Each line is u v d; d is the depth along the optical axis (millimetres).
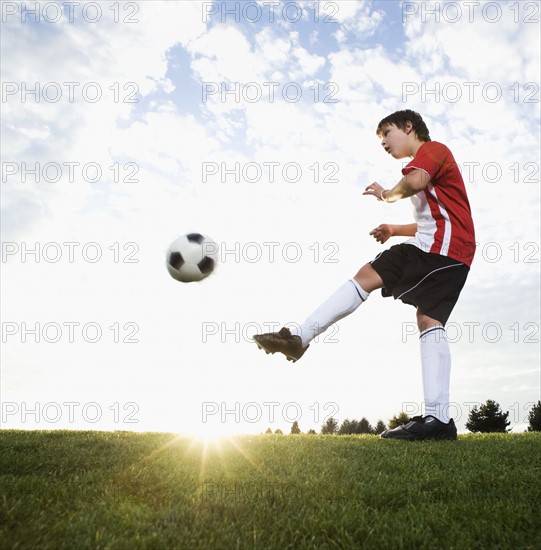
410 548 2391
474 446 4887
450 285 5262
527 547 2359
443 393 5414
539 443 5137
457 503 2973
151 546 2209
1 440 4582
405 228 5906
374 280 5305
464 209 5312
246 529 2480
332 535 2494
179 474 3395
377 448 4711
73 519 2480
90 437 4992
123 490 3023
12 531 2305
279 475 3498
